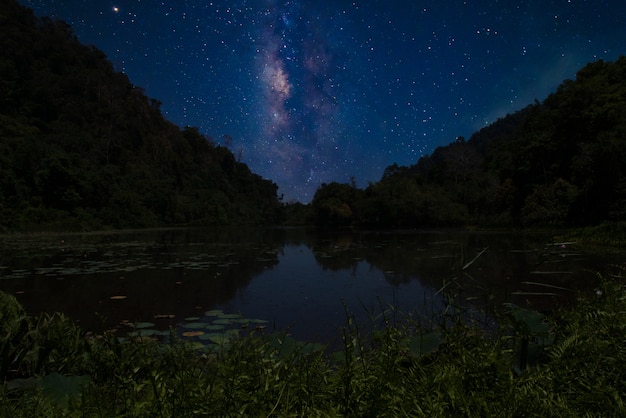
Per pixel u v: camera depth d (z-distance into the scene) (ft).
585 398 3.91
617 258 27.37
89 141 147.13
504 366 4.46
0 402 4.29
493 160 161.99
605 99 88.38
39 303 15.97
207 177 221.46
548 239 50.70
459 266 8.52
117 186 121.29
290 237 75.87
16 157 84.38
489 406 3.80
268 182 290.76
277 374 4.34
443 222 131.44
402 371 4.90
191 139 244.63
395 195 139.64
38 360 6.11
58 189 86.99
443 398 4.04
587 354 4.90
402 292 17.46
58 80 170.71
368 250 40.63
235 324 12.36
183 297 17.10
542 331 5.30
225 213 191.83
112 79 205.26
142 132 190.29
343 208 156.35
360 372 4.53
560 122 96.43
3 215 73.87
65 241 54.13
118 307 15.23
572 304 13.46
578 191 74.84
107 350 6.41
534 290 16.44
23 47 166.40
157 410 3.73
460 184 160.97
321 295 17.20
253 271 25.27
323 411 3.72
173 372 5.44
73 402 4.14
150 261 30.94
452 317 6.95
